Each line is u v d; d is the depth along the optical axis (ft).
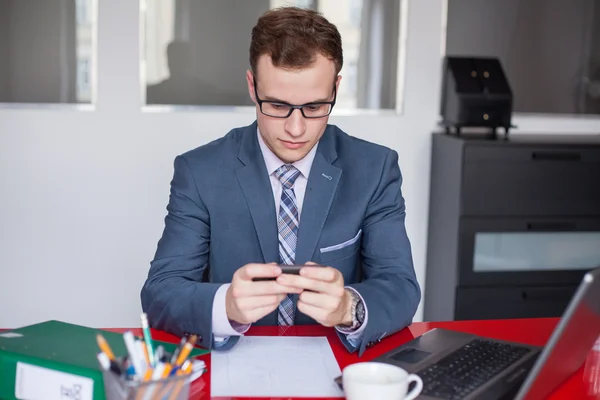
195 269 5.72
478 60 10.91
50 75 10.73
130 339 3.86
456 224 10.32
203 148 6.06
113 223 10.87
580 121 11.75
